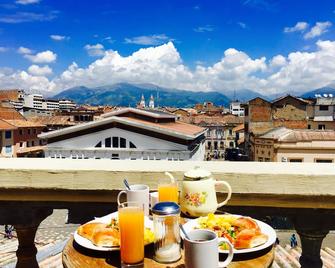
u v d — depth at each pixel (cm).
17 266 273
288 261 397
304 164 309
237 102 13925
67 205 274
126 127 3384
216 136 7850
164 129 3303
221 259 194
